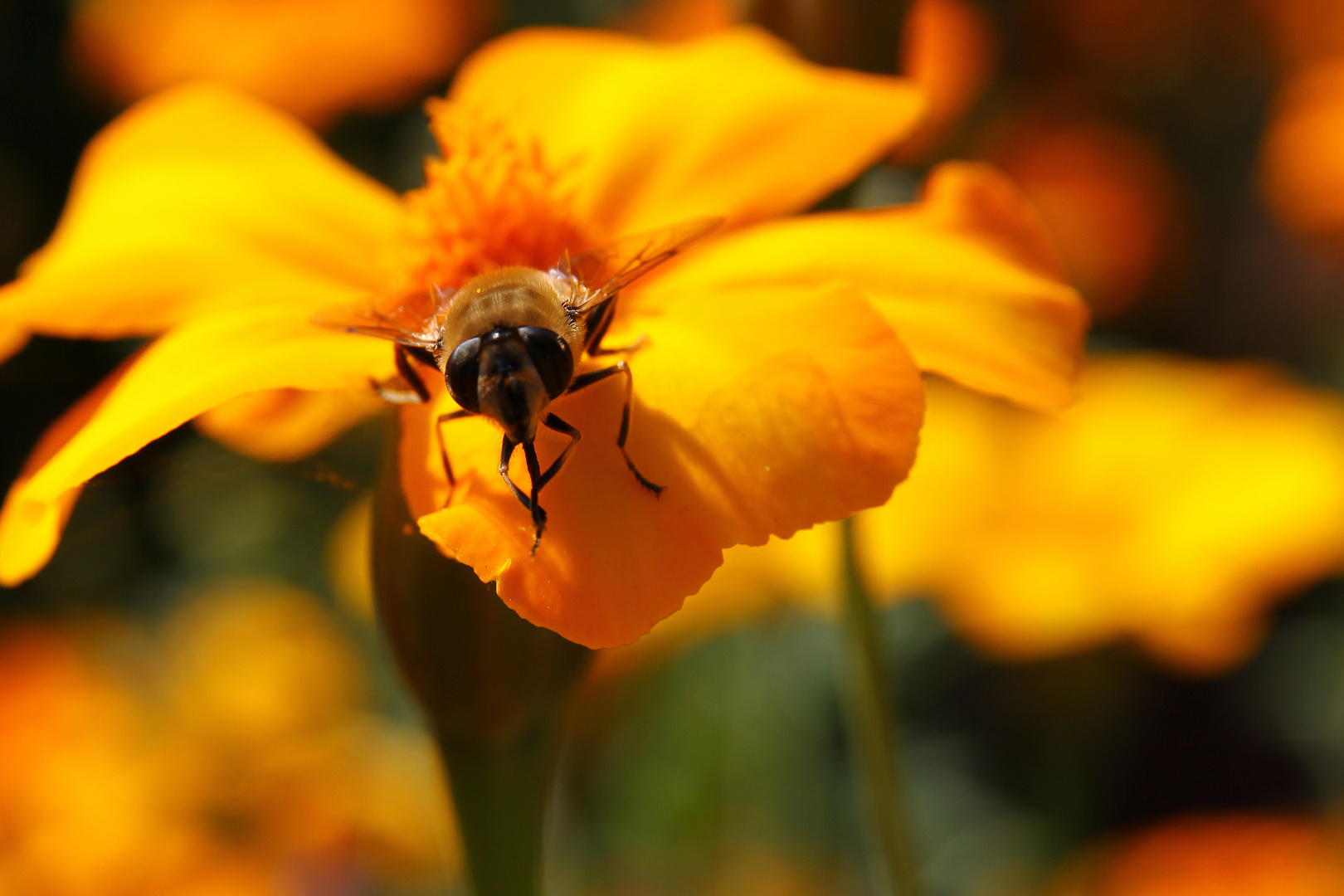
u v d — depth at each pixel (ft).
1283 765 1.18
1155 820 1.18
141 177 0.51
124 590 1.07
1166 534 0.75
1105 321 1.15
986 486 0.79
